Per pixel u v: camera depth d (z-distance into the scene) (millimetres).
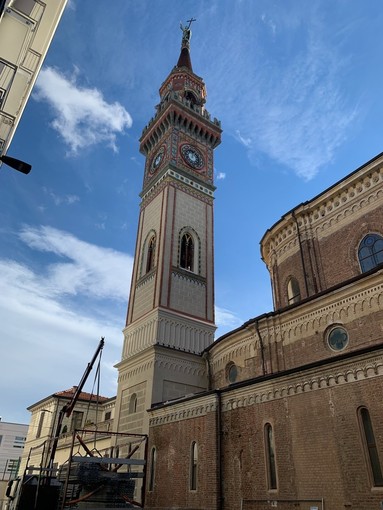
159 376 36344
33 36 11234
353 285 23891
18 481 31766
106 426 45281
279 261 34906
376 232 28000
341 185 30828
